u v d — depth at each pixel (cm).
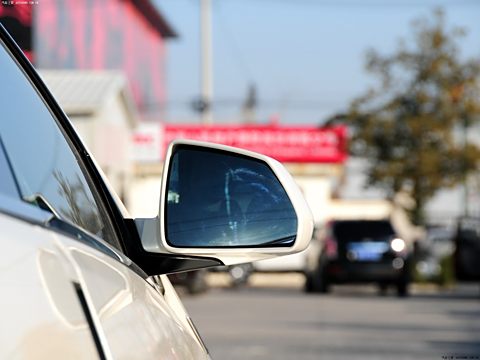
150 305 299
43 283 221
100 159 2672
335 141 4450
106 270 268
